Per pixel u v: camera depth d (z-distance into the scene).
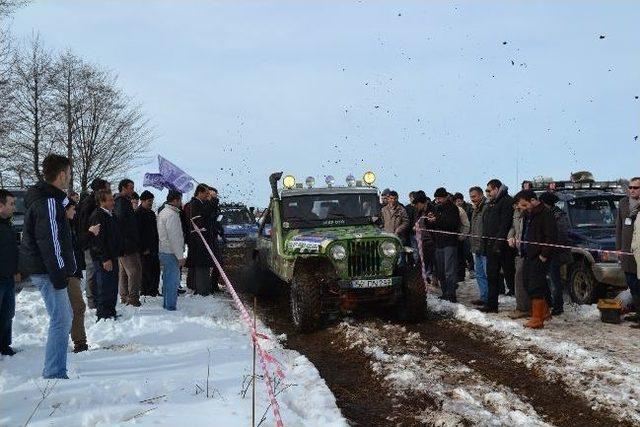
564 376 5.48
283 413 4.25
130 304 8.76
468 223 11.38
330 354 6.48
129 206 8.66
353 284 7.53
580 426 4.41
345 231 8.22
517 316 8.27
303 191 9.13
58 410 4.17
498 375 5.64
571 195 10.34
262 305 9.67
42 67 23.39
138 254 8.80
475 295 10.70
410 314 7.81
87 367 5.45
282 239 8.69
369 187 9.42
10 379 4.90
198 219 10.09
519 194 7.71
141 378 5.05
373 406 4.85
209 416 4.09
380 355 6.23
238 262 15.41
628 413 4.56
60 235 4.90
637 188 7.57
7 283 6.05
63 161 4.93
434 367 5.88
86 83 24.61
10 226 6.16
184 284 12.50
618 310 7.81
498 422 4.43
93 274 8.52
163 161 10.67
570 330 7.47
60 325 4.95
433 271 11.78
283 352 6.36
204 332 7.12
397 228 11.09
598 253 8.95
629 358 6.15
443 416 4.51
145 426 3.86
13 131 22.72
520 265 8.34
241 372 5.33
